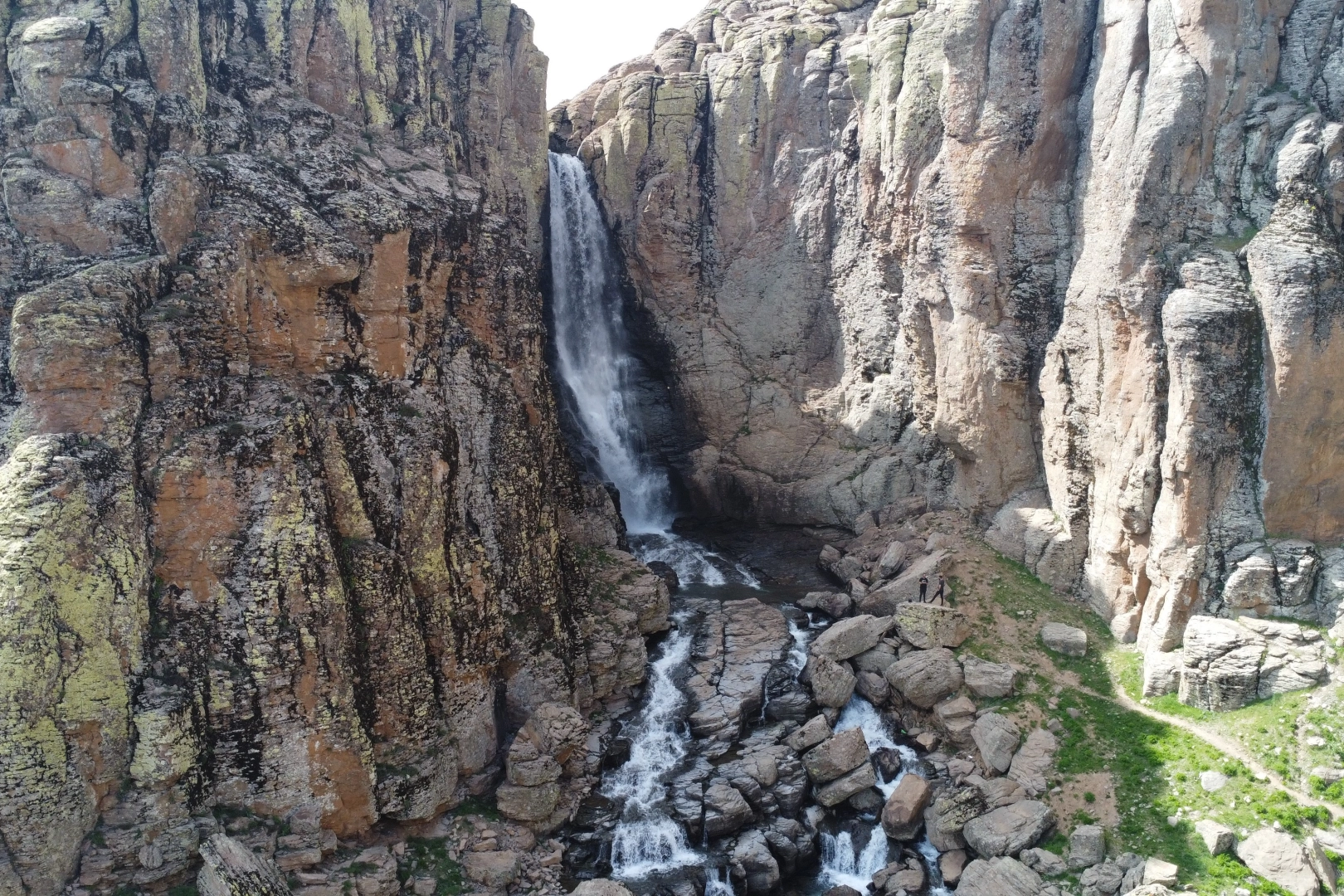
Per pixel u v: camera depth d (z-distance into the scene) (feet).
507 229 125.49
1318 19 113.60
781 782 107.76
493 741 103.91
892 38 151.02
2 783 69.46
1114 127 122.72
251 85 99.55
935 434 148.36
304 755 84.64
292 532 84.89
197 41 93.09
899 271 153.69
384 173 107.34
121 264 81.30
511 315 122.83
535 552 112.98
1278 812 91.61
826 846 104.37
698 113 177.99
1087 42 132.16
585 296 176.96
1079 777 102.27
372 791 88.48
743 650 128.47
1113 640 119.03
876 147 153.79
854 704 121.19
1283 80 115.65
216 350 86.28
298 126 100.78
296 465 86.58
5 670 69.82
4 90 87.25
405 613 93.61
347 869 85.61
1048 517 132.26
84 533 74.64
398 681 92.32
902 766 110.93
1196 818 94.17
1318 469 107.04
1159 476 114.01
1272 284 107.14
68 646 73.46
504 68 145.48
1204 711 104.78
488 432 111.14
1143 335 115.44
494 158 141.90
